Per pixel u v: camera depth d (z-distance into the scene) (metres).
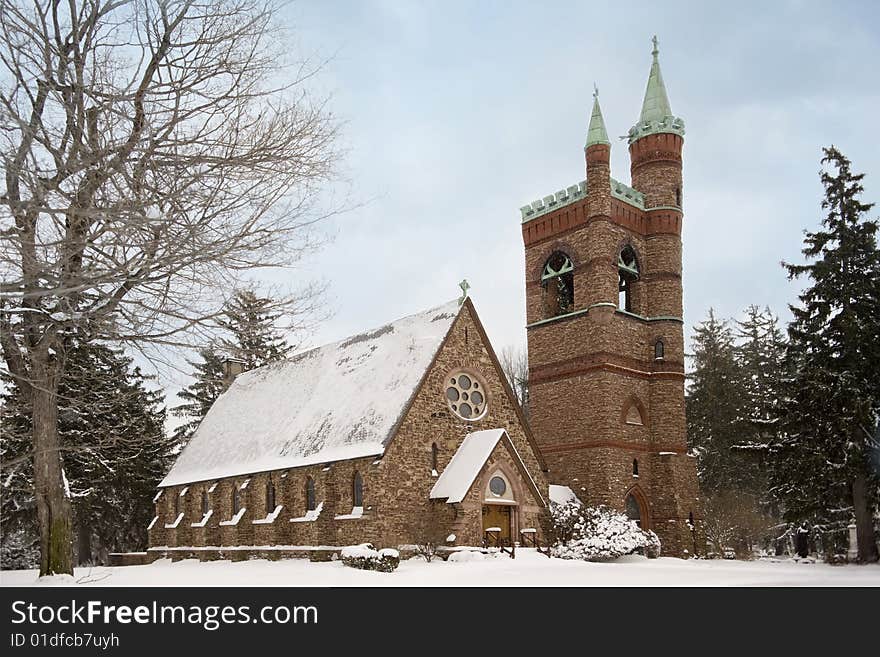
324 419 49.06
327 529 43.31
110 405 28.59
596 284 54.12
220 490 55.22
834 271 44.22
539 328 57.91
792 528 52.56
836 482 42.38
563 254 57.34
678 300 57.03
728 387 73.81
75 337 22.59
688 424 77.38
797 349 45.81
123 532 70.62
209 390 79.38
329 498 43.78
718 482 71.94
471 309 47.06
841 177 45.53
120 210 15.55
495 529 41.09
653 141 58.72
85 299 19.47
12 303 18.31
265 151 17.58
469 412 45.53
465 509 40.09
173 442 76.44
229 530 51.34
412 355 46.41
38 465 25.00
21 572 40.28
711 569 35.66
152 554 61.09
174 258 16.67
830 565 41.97
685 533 53.03
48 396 24.61
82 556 62.78
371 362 50.28
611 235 55.22
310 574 31.47
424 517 41.59
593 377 53.38
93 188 16.50
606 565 37.16
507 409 47.19
